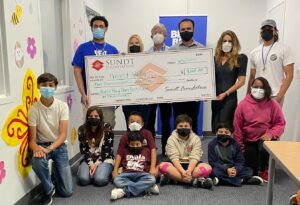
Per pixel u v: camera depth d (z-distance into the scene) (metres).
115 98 2.82
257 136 2.67
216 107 2.89
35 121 2.18
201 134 4.28
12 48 1.97
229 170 2.50
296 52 3.07
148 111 3.05
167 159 3.17
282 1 3.47
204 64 2.79
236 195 2.34
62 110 2.27
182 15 4.16
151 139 2.64
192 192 2.40
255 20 4.23
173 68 2.80
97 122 2.65
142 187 2.31
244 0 4.21
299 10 2.98
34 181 2.30
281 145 1.52
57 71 3.03
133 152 2.55
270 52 2.90
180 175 2.50
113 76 2.79
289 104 3.23
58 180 2.33
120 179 2.36
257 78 2.65
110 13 4.41
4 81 1.92
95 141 2.69
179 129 2.58
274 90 2.91
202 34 4.10
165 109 3.26
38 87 2.17
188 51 2.78
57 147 2.28
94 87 2.80
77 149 3.31
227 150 2.61
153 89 2.82
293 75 2.94
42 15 2.68
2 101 1.84
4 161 1.89
